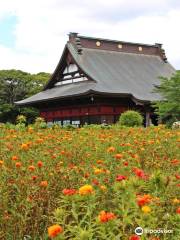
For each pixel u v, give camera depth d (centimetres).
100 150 745
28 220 428
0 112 4916
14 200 467
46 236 410
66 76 4038
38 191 461
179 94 2820
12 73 5522
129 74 3878
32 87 5662
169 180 451
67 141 870
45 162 605
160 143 892
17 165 527
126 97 3444
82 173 568
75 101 3725
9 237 411
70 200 391
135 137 1011
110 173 532
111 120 3541
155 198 409
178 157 808
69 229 347
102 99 3509
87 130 1252
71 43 3962
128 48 4269
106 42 4125
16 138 889
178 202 427
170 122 2769
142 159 730
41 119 1387
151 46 4431
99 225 352
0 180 489
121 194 392
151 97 3481
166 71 4262
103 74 3716
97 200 440
